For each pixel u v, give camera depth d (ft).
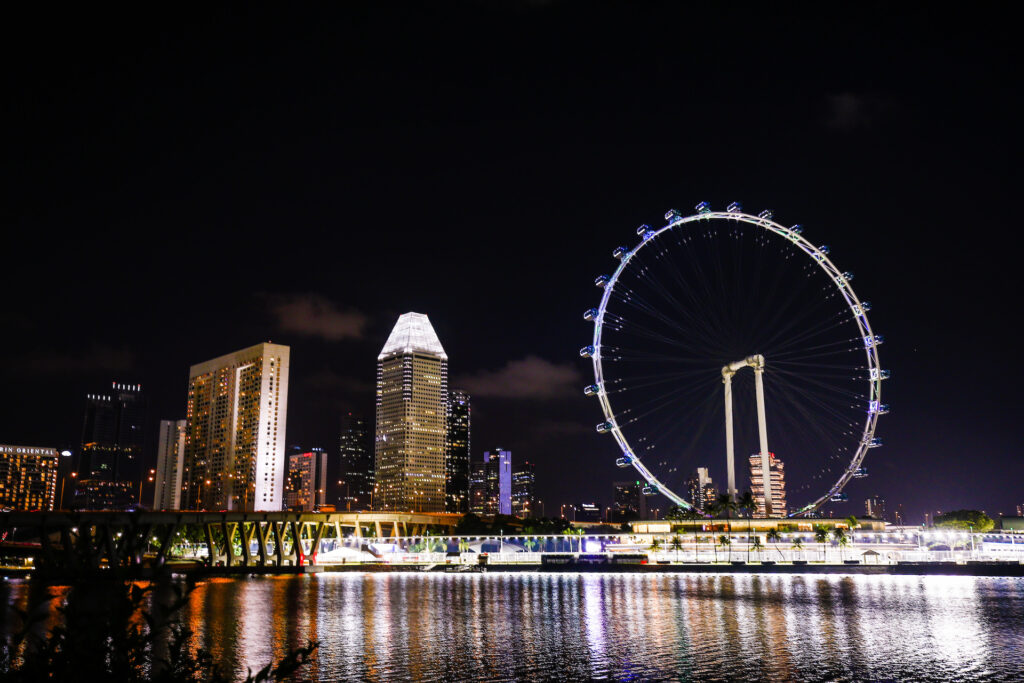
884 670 216.13
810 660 231.91
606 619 339.98
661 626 314.14
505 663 229.86
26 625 37.76
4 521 507.30
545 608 391.86
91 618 37.99
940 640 270.26
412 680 206.49
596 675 212.02
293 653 43.52
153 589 39.65
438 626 318.65
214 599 455.63
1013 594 463.01
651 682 203.10
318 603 426.51
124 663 38.52
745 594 473.26
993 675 208.95
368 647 260.21
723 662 229.25
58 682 37.11
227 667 218.38
